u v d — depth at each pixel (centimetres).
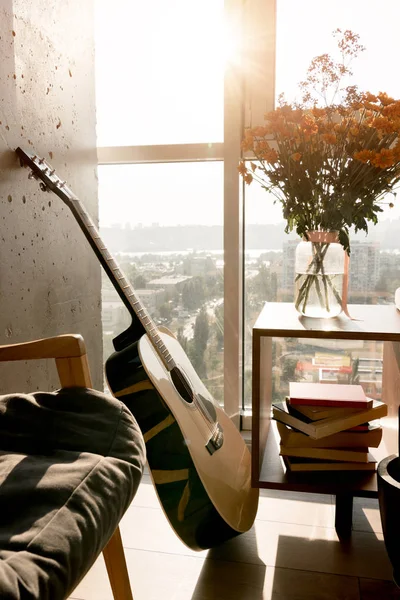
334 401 134
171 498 115
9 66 136
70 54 172
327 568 125
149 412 115
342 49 142
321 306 142
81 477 77
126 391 116
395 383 146
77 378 103
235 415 205
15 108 140
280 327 130
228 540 133
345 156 130
